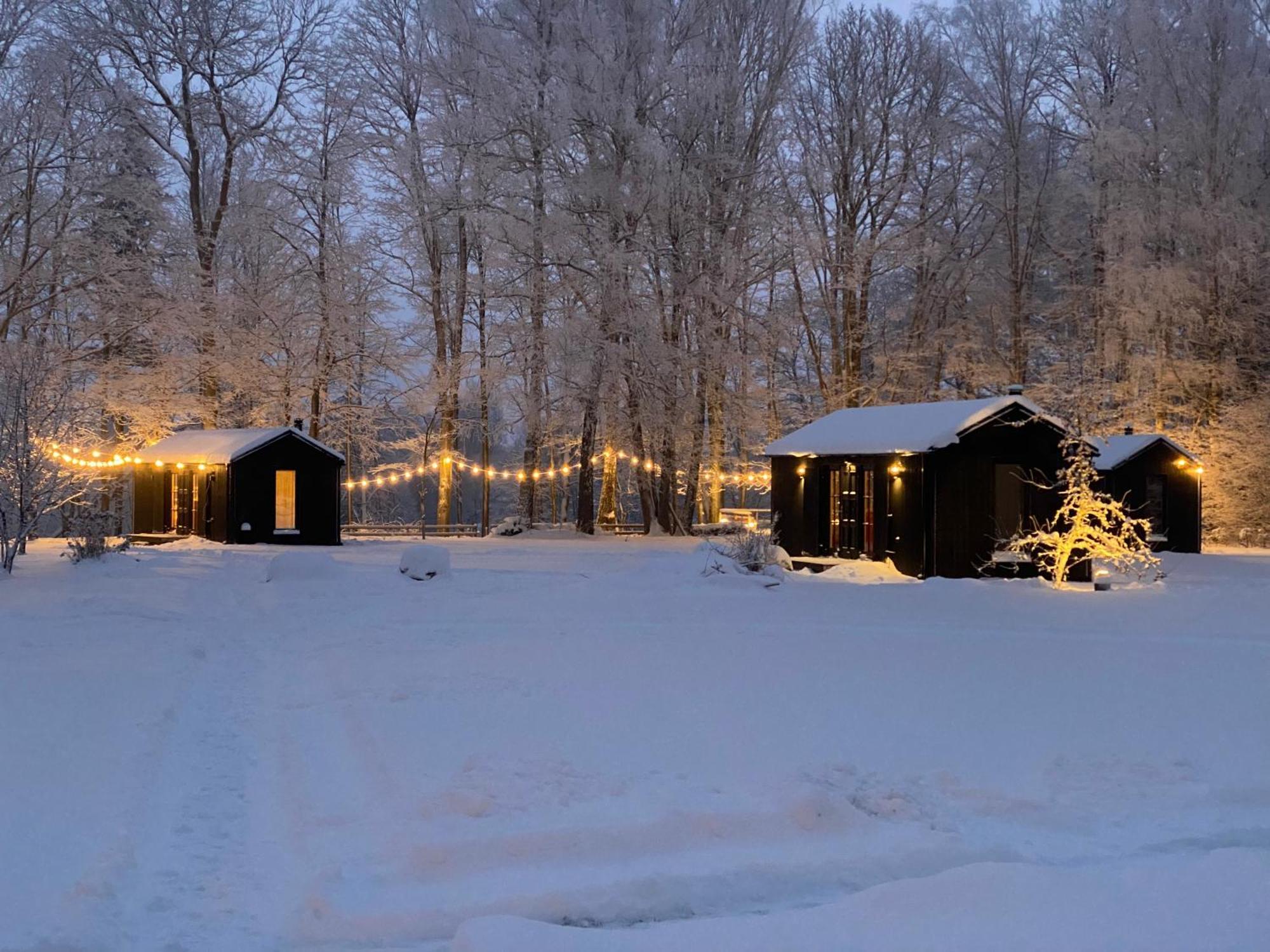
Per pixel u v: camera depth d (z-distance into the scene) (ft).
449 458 117.08
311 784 21.48
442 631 41.91
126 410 106.63
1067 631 43.91
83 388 104.94
